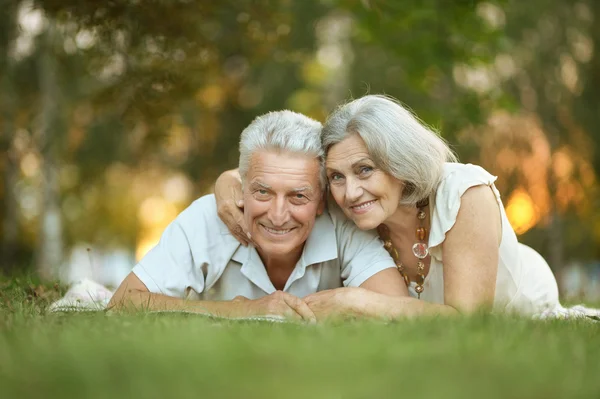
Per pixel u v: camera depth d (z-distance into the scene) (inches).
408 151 157.4
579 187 716.0
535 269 200.5
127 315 135.6
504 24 652.7
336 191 163.3
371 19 421.4
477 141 681.6
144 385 72.9
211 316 140.3
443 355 86.4
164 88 373.4
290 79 683.4
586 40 701.9
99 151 662.5
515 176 705.6
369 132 156.3
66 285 243.0
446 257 164.7
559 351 93.9
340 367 80.6
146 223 996.6
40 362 83.3
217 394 70.4
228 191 176.1
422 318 123.7
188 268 173.8
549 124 702.5
